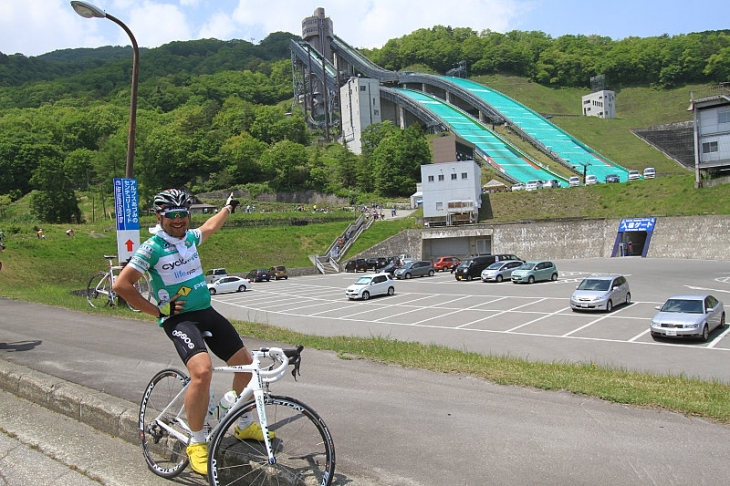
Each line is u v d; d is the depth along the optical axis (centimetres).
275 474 443
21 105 19312
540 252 6750
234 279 4847
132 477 502
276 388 806
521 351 1927
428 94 16750
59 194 7725
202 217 7375
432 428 616
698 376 1483
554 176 10869
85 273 4919
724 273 4097
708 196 6300
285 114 17600
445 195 7688
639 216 6191
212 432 433
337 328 2603
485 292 3816
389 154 11244
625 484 472
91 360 990
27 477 512
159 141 11412
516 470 498
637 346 1983
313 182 11406
